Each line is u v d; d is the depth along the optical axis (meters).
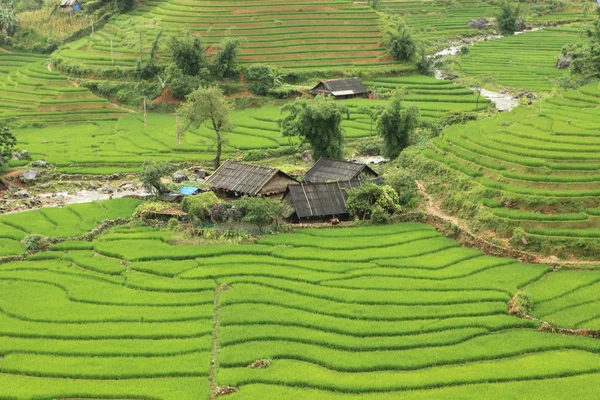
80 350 51.53
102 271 64.75
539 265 62.94
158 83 132.12
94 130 115.44
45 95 129.62
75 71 138.00
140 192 86.62
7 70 147.50
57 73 139.00
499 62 159.12
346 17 156.62
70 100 127.19
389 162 90.00
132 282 62.09
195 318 56.03
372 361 49.38
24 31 163.25
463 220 70.75
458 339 51.84
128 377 48.53
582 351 50.72
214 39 144.62
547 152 74.69
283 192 81.12
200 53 133.25
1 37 160.50
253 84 132.50
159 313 56.81
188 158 99.06
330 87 129.25
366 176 80.06
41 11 173.50
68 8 171.38
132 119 122.38
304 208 73.75
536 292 58.03
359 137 106.69
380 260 65.12
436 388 46.72
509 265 63.25
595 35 123.25
